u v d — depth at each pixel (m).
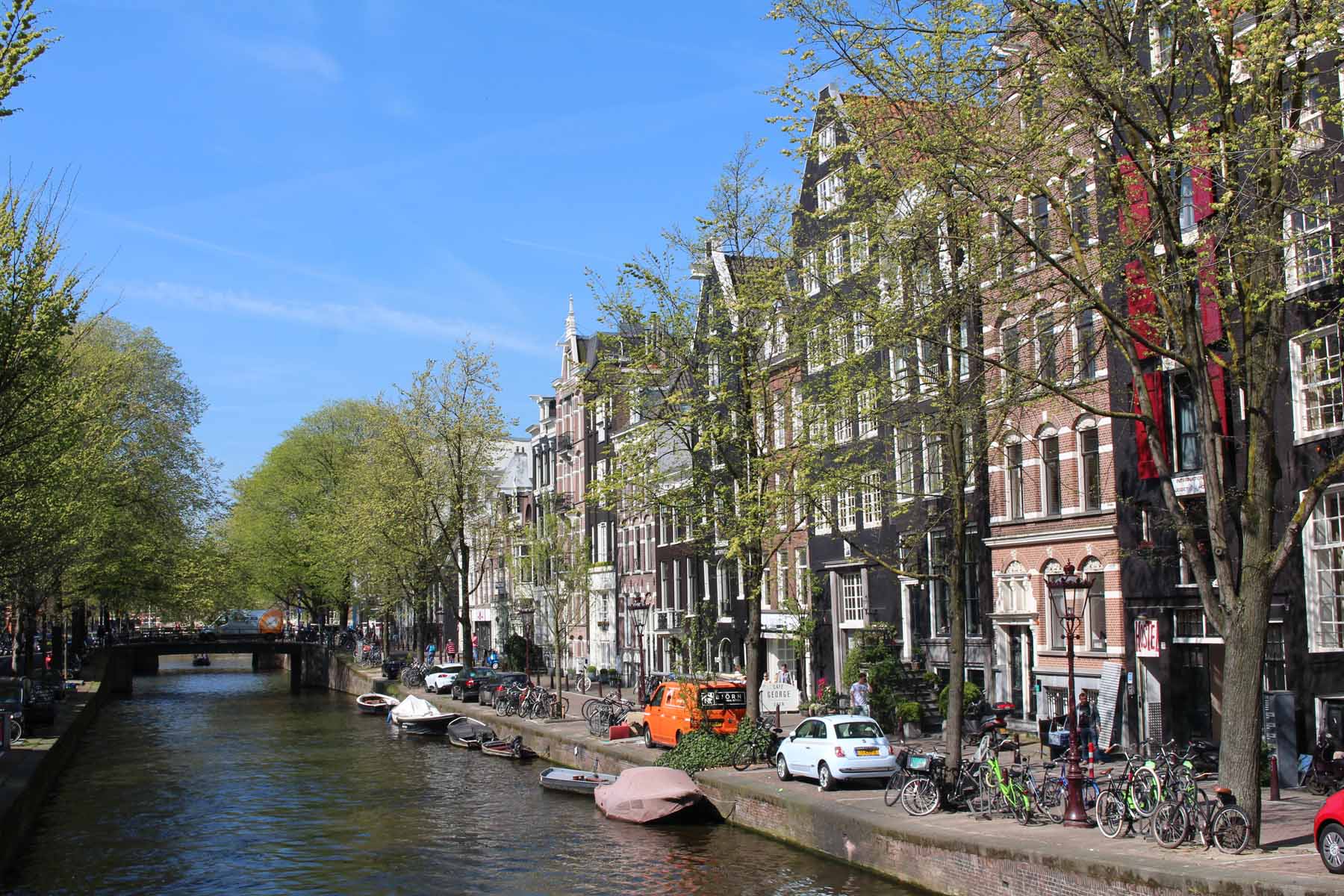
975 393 22.09
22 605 43.53
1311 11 14.68
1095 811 19.02
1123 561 27.09
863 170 19.80
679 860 22.67
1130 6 17.12
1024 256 21.44
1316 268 22.08
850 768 23.86
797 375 33.31
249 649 87.69
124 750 44.84
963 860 17.88
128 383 53.38
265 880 22.70
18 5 17.08
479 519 62.00
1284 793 20.59
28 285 21.28
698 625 41.94
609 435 62.38
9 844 23.77
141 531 54.56
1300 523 15.60
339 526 67.88
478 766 38.31
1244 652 15.88
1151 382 25.95
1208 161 14.84
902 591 35.78
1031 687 30.62
